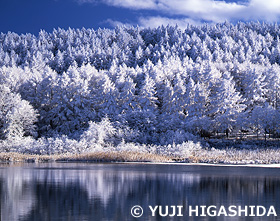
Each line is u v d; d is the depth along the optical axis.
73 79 71.19
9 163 38.31
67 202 15.83
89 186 20.42
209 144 59.22
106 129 57.78
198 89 68.94
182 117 68.25
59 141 49.22
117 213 13.88
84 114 68.50
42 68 127.94
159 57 145.25
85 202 15.88
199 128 64.31
